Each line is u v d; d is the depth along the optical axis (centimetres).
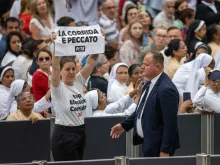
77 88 2389
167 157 2012
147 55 2314
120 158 1986
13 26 3403
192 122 2562
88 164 1986
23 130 2525
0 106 2698
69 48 2339
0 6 3681
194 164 2023
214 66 2897
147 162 2008
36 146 2533
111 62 3152
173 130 2272
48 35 3391
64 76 2362
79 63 2942
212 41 3278
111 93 2830
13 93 2678
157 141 2295
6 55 3200
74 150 2380
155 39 3250
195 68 2856
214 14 3609
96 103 2636
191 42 3247
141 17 3553
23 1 3494
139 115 2328
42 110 2627
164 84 2289
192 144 2564
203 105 2623
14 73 2847
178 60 3038
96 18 3622
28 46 3042
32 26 3378
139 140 2356
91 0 3591
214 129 2566
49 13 3422
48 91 2636
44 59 2795
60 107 2359
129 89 2820
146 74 2314
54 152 2389
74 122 2373
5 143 2520
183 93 2725
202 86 2694
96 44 2359
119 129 2386
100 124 2541
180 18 3578
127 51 3353
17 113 2566
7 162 2523
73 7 3575
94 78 2889
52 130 2530
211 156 2005
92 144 2542
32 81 2809
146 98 2322
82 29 2350
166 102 2270
